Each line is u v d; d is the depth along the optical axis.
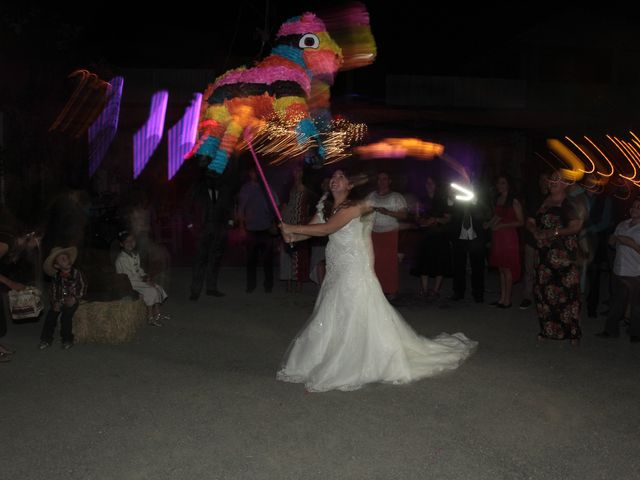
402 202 9.92
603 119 19.17
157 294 8.36
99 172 16.02
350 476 4.23
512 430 4.99
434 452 4.59
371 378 5.98
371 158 17.81
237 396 5.73
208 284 10.66
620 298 7.80
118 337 7.50
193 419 5.18
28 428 5.02
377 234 10.02
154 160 17.28
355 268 6.13
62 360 6.87
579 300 7.48
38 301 7.33
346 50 16.03
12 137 13.14
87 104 15.27
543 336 7.64
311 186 14.14
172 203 16.44
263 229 10.92
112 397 5.70
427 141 18.52
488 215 10.08
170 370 6.52
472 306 9.90
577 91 20.05
